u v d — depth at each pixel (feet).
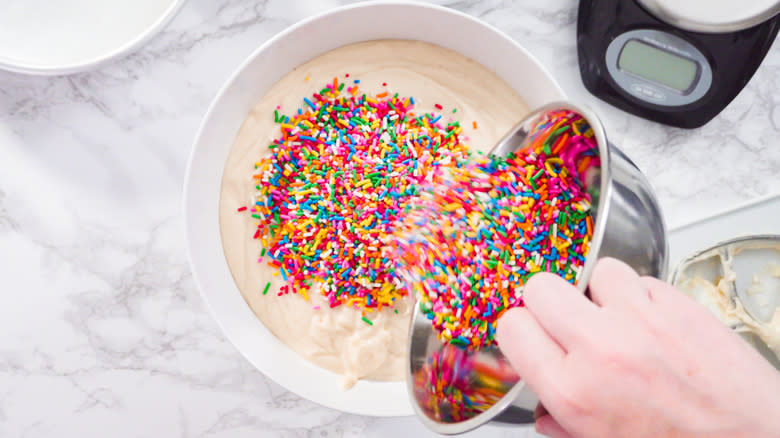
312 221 1.90
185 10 2.03
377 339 1.91
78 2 2.01
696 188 2.08
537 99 1.90
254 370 2.14
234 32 2.05
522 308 1.31
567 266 1.66
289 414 2.16
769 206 1.98
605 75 1.95
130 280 2.11
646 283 1.30
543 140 1.67
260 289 1.93
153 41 2.03
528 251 1.68
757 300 1.98
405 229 1.78
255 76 1.88
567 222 1.68
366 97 1.95
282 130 1.93
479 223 1.69
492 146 1.95
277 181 1.92
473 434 2.14
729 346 1.23
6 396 2.14
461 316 1.66
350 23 1.89
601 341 1.18
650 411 1.16
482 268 1.66
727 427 1.16
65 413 2.15
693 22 1.81
